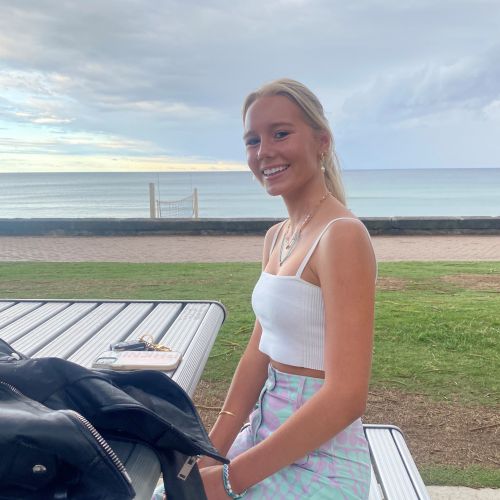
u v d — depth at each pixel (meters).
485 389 4.45
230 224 16.06
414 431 3.81
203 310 3.45
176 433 1.44
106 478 1.22
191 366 2.42
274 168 2.18
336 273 1.88
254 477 1.87
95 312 3.44
